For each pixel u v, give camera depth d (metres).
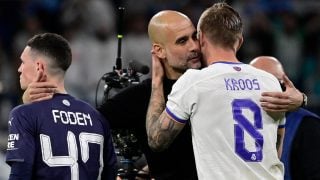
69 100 13.31
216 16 12.78
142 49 34.81
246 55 36.19
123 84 14.90
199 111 12.52
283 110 12.71
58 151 12.81
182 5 37.06
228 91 12.52
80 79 33.47
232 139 12.38
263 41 36.53
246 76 12.73
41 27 37.06
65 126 13.01
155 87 13.39
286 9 39.22
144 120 13.83
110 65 34.16
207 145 12.42
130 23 36.25
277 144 13.23
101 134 13.51
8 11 39.09
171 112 12.60
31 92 12.98
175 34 13.29
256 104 12.62
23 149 12.48
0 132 30.11
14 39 37.91
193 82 12.56
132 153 14.63
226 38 12.73
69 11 36.75
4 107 30.83
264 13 38.31
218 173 12.28
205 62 13.13
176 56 13.33
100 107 14.05
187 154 13.30
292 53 37.25
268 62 15.27
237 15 12.88
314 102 32.16
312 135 13.98
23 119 12.70
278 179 12.62
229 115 12.45
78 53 33.72
